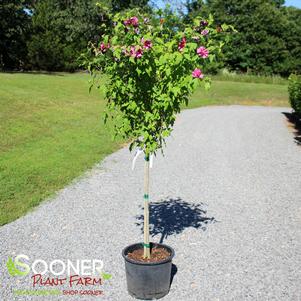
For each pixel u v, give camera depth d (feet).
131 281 12.73
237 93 87.51
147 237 13.11
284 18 151.43
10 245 16.21
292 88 58.85
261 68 141.08
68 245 16.34
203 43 12.47
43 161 27.96
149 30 12.39
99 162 29.53
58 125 40.14
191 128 46.39
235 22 142.82
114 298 12.82
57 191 22.75
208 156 33.14
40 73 95.45
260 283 13.82
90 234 17.40
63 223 18.45
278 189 24.64
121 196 22.44
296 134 45.21
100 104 55.62
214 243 16.83
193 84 11.62
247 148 36.86
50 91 59.26
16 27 97.71
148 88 12.32
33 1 119.65
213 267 14.82
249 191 24.12
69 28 119.65
